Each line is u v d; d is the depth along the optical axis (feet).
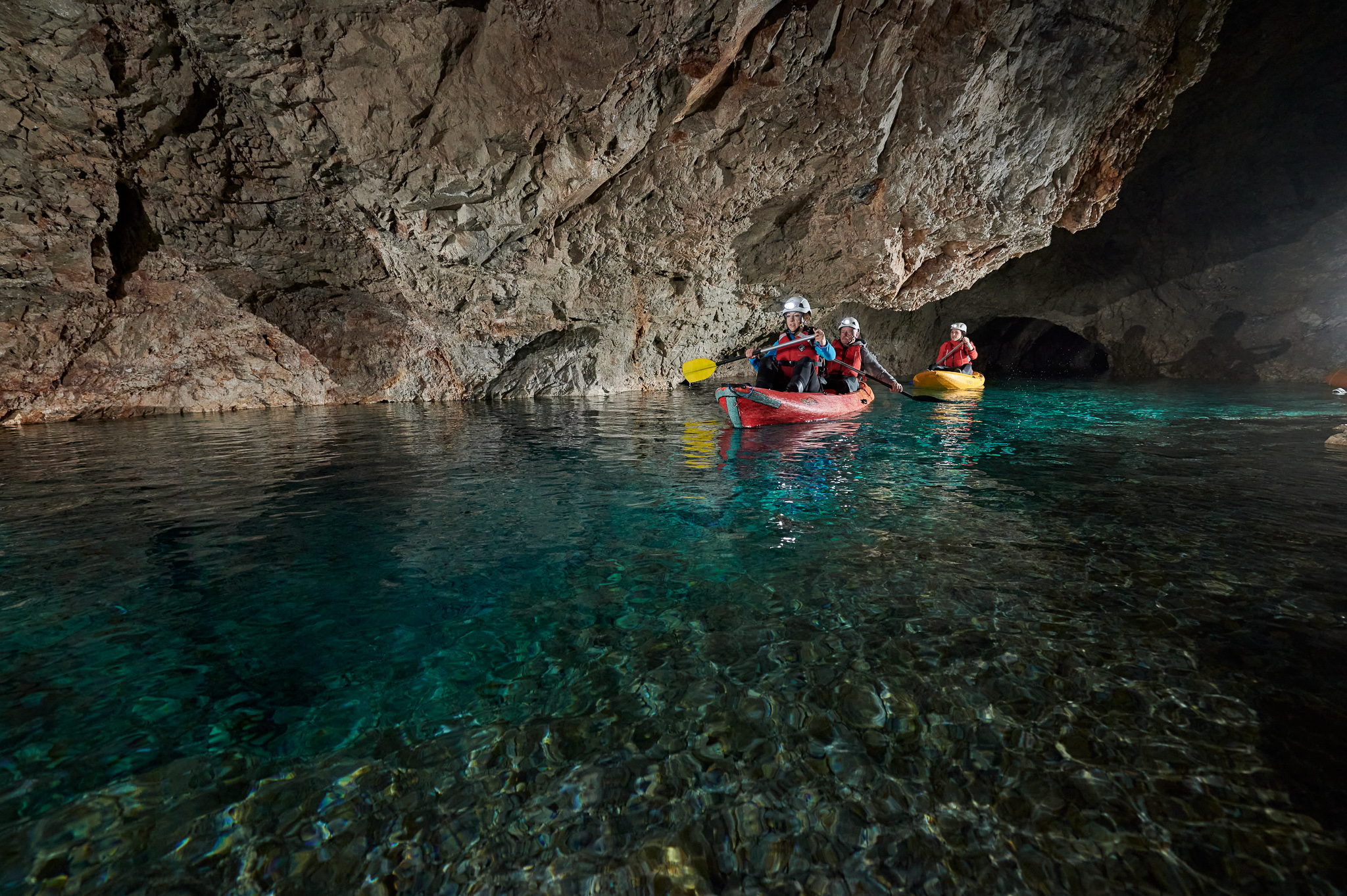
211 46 15.33
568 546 8.79
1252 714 4.93
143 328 23.40
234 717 5.04
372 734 4.84
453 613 6.79
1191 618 6.46
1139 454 14.92
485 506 10.78
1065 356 55.93
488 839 3.91
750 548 8.61
